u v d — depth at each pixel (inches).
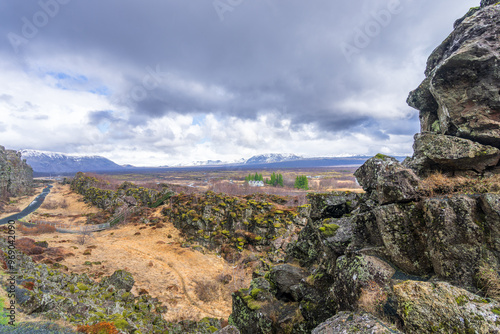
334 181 7588.6
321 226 623.2
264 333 586.2
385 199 482.6
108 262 1669.5
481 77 478.0
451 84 514.9
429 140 525.0
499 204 351.3
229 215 2465.6
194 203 2854.3
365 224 534.6
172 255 1987.0
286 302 647.1
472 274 352.2
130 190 3917.3
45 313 508.7
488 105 473.4
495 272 335.6
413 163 550.3
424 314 309.4
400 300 338.3
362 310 385.4
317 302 546.9
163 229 2632.9
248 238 2220.7
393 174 480.4
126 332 553.6
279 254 1964.8
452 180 458.0
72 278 923.4
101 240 2266.2
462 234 369.7
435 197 424.5
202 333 895.7
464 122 500.7
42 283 646.5
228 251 2123.5
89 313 598.2
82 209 3951.8
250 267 1839.3
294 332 551.2
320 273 597.3
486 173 460.8
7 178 4485.7
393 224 452.4
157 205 3292.3
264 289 695.1
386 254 457.4
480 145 464.1
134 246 2130.9
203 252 2129.7
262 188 5954.7
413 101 703.1
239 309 699.4
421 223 430.0
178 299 1293.1
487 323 273.6
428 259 412.2
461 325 283.9
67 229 2650.1
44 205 4114.2
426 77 652.7
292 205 2930.6
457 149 477.7
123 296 983.0
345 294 450.3
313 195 783.7
